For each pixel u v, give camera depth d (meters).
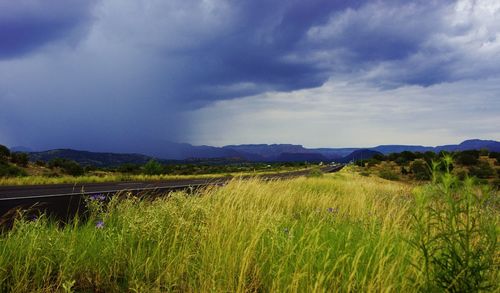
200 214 5.26
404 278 3.21
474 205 2.65
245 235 4.41
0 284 3.21
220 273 3.54
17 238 4.09
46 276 3.51
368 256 3.93
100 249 4.10
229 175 43.84
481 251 2.61
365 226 5.84
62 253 3.82
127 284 3.57
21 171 34.84
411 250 3.76
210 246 4.18
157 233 4.37
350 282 3.16
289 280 3.38
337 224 6.23
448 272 2.58
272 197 9.22
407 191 10.23
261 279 3.69
